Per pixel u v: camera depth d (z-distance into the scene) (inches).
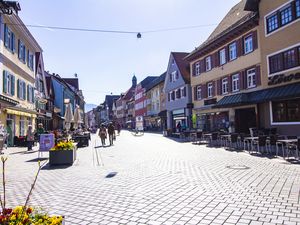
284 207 222.8
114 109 5083.7
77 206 240.8
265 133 730.2
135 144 951.6
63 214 220.4
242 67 971.9
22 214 133.6
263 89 839.7
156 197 263.0
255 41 892.0
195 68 1384.1
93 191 292.2
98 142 1116.5
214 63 1180.5
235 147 714.2
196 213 215.2
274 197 251.6
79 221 204.7
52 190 299.7
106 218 209.9
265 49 829.8
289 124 736.3
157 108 2269.9
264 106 842.8
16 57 958.4
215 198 254.1
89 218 210.7
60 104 2005.4
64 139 839.7
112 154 649.6
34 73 1235.9
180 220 201.3
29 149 756.6
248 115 964.6
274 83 787.4
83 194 280.4
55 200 260.1
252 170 387.5
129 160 535.8
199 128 1350.9
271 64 811.4
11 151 739.4
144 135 1658.5
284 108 759.7
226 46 1079.6
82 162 517.0
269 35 812.0
